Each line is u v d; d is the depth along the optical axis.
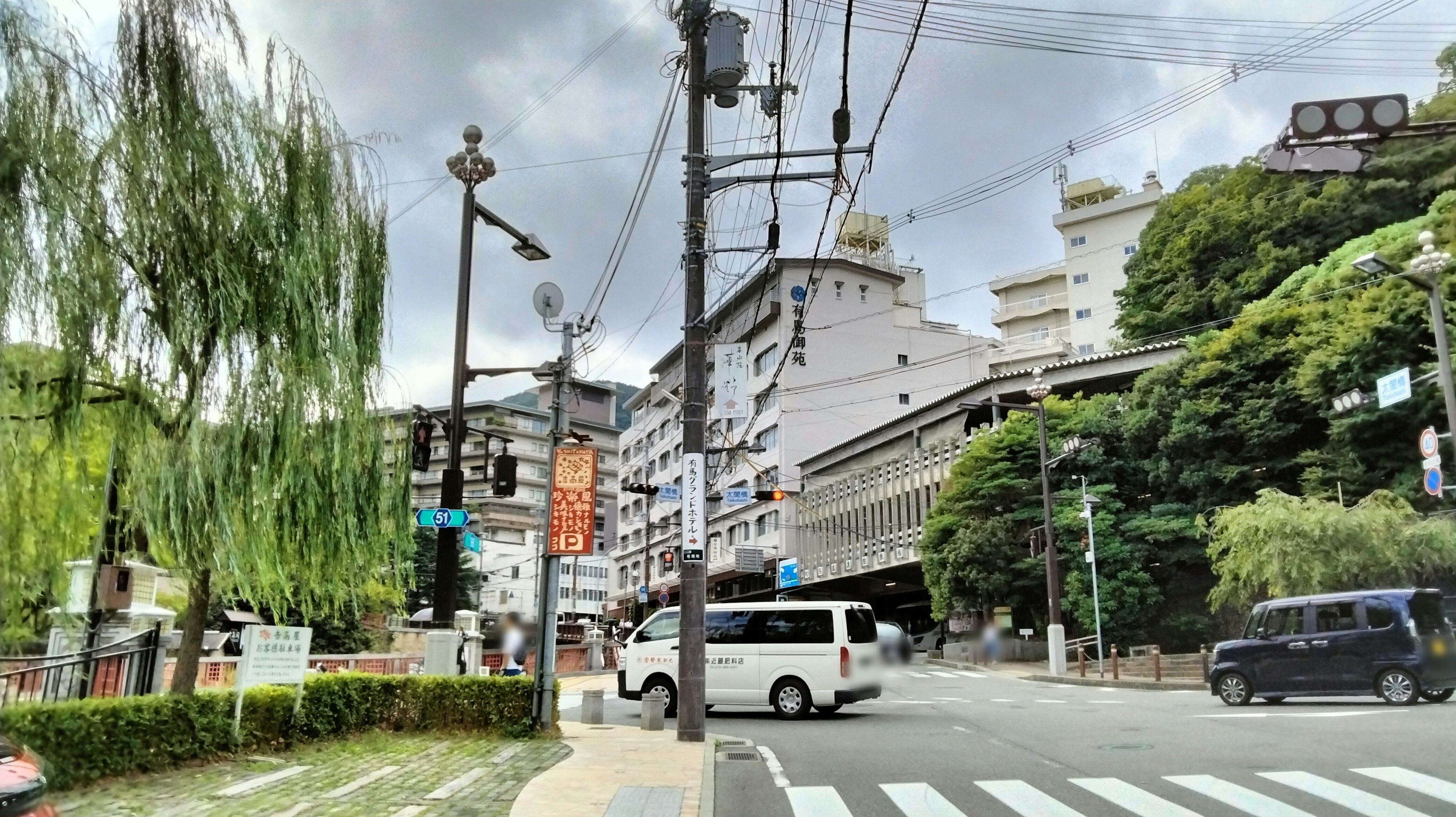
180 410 8.84
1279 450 30.77
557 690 13.70
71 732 8.35
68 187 7.63
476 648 17.53
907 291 63.94
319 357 9.75
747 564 53.94
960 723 15.42
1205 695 20.25
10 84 7.32
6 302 7.05
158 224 8.41
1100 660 27.23
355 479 10.49
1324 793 8.34
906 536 46.50
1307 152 9.80
